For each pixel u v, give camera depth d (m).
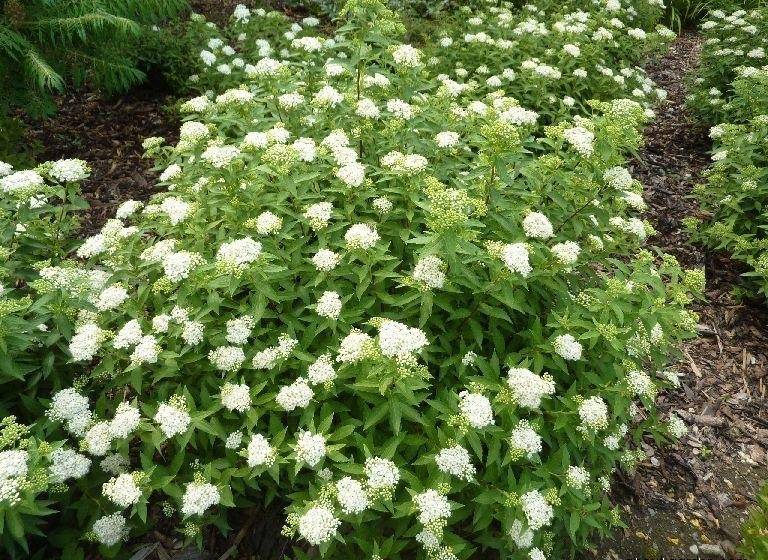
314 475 0.65
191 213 0.75
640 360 0.77
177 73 1.57
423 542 0.57
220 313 0.73
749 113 1.47
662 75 2.16
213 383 0.68
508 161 0.73
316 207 0.74
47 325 0.73
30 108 1.29
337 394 0.68
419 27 1.92
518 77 1.46
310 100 1.02
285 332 0.72
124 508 0.65
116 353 0.67
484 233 0.77
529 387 0.61
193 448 0.70
